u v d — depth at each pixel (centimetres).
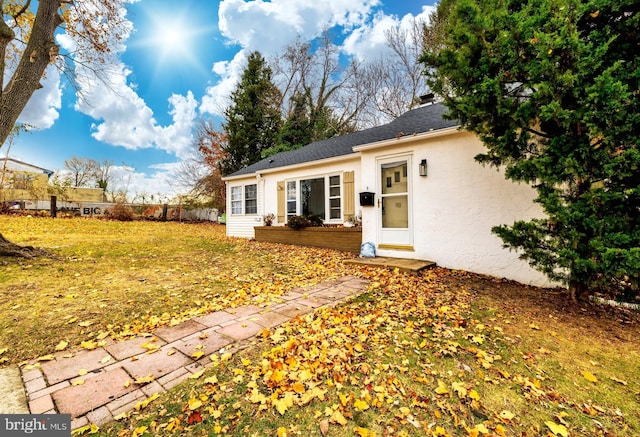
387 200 686
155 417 186
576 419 192
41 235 969
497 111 369
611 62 311
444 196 590
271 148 2166
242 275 553
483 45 361
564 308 371
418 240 629
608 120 289
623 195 299
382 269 587
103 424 179
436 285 474
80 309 357
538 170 351
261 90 2286
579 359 260
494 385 223
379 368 242
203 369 238
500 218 525
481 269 544
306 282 507
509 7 371
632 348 278
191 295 425
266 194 1141
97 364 244
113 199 2498
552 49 306
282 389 212
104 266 589
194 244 955
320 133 2212
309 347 272
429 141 610
